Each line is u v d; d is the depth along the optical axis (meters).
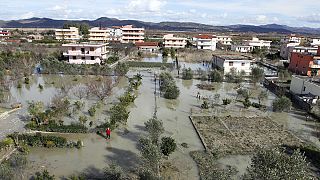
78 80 53.06
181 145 25.80
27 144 24.84
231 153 24.42
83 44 69.75
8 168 17.38
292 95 42.31
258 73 55.62
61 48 87.25
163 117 33.62
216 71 56.28
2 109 34.38
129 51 94.88
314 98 39.09
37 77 55.16
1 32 148.38
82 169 21.20
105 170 20.47
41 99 39.69
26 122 30.34
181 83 53.62
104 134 27.77
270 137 28.19
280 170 13.73
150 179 17.14
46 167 21.31
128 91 43.34
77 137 26.98
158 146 21.73
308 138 28.62
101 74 57.56
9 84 44.50
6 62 59.16
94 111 33.06
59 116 31.73
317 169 22.05
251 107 38.69
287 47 94.25
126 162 22.44
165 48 107.50
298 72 66.75
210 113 35.56
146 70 66.75
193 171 21.33
